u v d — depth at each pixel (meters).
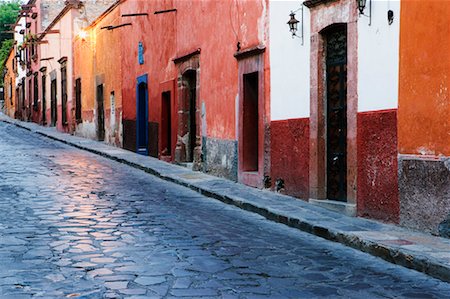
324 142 10.53
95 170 16.30
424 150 7.92
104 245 7.12
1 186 12.51
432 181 7.76
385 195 8.69
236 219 9.55
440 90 7.64
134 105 21.48
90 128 27.84
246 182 13.04
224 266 6.25
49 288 5.30
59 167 16.67
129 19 22.06
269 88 12.27
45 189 12.22
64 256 6.52
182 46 17.14
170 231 8.16
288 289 5.46
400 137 8.38
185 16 16.91
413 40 8.10
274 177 11.99
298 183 11.12
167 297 5.07
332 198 10.36
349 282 5.83
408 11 8.20
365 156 9.16
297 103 11.18
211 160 15.05
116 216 9.25
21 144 25.42
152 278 5.68
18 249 6.82
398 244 7.02
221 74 14.48
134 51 21.58
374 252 7.08
